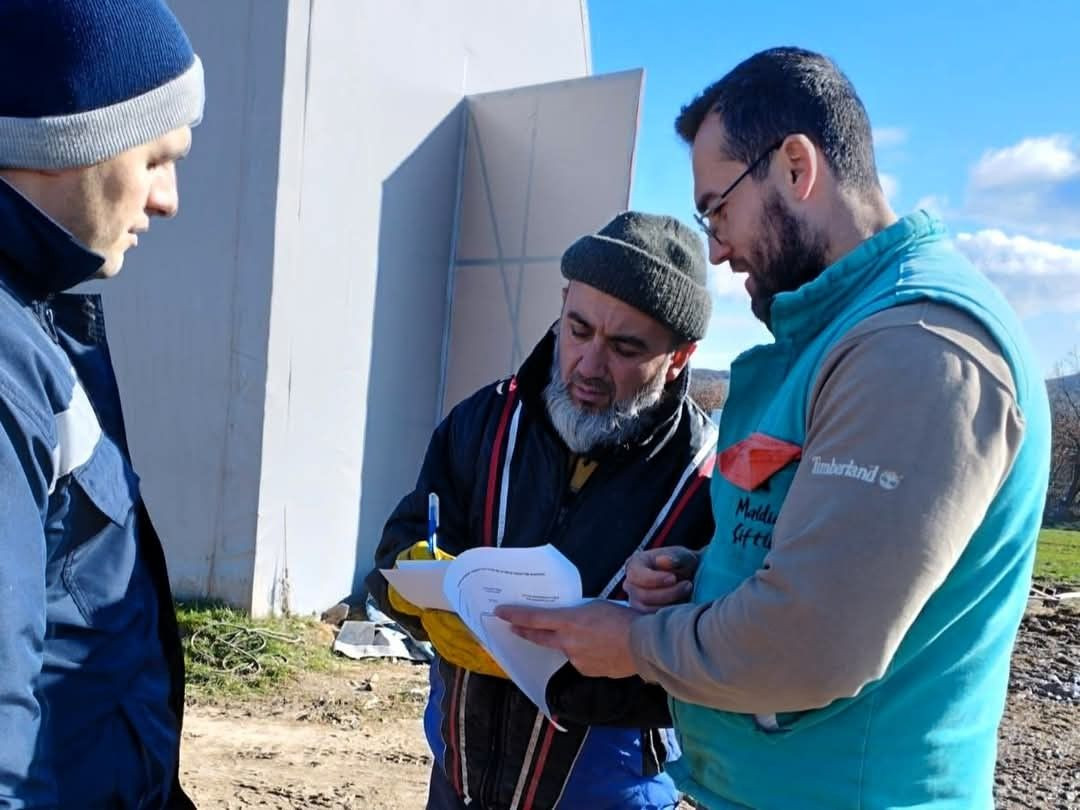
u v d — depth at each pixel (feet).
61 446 4.52
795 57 5.05
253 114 20.66
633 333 6.67
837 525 3.98
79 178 4.60
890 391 4.02
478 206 26.84
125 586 5.07
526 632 5.61
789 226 4.91
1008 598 4.50
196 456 21.57
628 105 23.79
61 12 4.38
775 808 4.61
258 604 21.52
